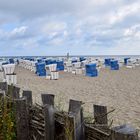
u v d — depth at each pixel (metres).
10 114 6.93
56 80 26.61
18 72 37.78
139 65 53.81
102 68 46.84
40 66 31.94
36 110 6.57
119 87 20.69
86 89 19.53
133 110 12.06
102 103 14.01
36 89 19.56
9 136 6.34
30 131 6.75
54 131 5.88
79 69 34.94
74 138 5.05
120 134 3.65
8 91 8.48
